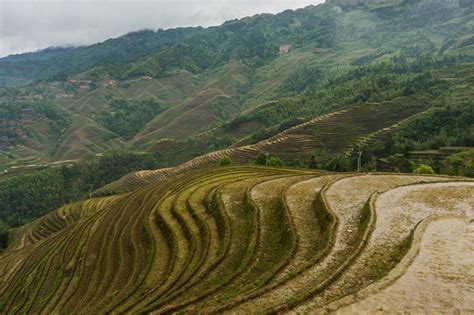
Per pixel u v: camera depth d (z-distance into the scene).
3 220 153.75
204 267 32.56
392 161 101.12
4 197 164.12
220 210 44.53
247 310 21.02
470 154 92.56
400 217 31.64
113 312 29.17
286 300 21.44
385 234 28.41
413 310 18.66
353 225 32.16
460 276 21.39
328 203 37.97
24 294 54.34
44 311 44.12
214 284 28.28
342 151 128.38
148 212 57.16
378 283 21.22
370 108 156.50
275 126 184.38
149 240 47.75
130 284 38.03
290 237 32.66
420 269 22.39
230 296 24.00
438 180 43.88
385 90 178.75
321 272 24.45
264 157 93.00
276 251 31.98
